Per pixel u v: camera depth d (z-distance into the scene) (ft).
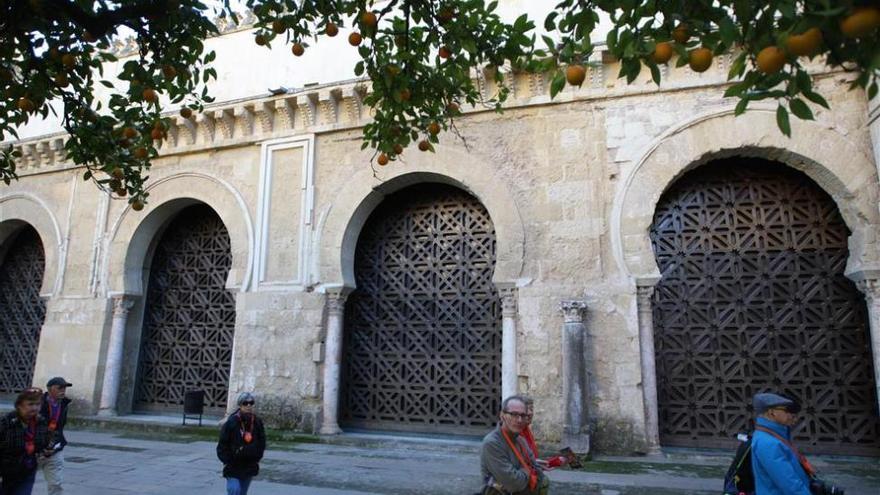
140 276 37.45
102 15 13.05
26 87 14.96
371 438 28.43
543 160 28.84
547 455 24.97
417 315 31.35
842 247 25.77
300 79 35.86
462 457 25.53
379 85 16.92
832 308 25.35
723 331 26.27
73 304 37.58
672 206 28.09
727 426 25.40
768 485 9.40
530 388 26.53
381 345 31.71
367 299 32.58
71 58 13.75
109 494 19.40
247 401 14.85
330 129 33.30
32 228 43.75
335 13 15.60
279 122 34.83
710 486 20.38
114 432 32.91
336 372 30.40
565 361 25.39
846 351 24.81
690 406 26.00
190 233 38.32
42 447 13.96
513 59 15.85
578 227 27.50
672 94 27.58
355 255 33.35
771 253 26.58
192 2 14.26
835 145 24.82
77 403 35.50
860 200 24.03
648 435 24.76
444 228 31.94
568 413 24.70
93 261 37.73
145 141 17.60
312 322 31.04
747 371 25.67
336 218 31.99
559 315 26.76
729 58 26.76
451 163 30.19
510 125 29.81
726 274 26.81
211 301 36.58
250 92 36.91
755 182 27.43
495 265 29.04
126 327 36.96
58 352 37.06
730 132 26.32
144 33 14.73
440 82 17.10
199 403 32.45
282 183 33.83
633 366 25.27
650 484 20.61
